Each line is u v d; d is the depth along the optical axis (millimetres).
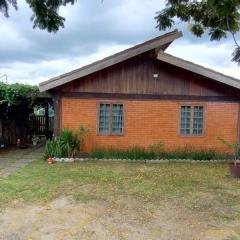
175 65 12664
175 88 13375
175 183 9227
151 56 13070
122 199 7602
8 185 8562
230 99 13633
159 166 11797
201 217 6531
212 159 13070
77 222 6137
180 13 9430
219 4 7504
